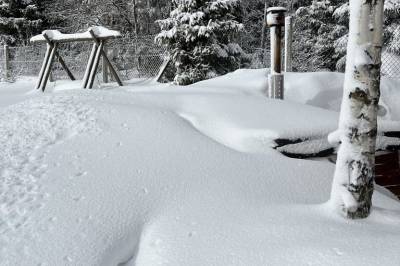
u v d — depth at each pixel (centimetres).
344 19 1480
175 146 344
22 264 213
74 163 316
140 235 249
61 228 242
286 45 743
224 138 374
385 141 384
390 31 1152
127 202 271
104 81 1028
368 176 248
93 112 403
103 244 234
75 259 219
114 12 1844
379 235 219
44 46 1406
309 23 1638
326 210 258
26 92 948
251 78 623
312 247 208
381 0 242
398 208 289
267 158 342
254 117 399
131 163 317
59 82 1062
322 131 371
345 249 202
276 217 250
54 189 281
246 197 281
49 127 376
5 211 258
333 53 1501
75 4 1980
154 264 218
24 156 328
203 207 268
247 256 210
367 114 247
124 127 373
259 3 2089
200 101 449
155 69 1160
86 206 264
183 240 234
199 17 1014
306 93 578
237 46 1152
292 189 302
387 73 878
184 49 1066
